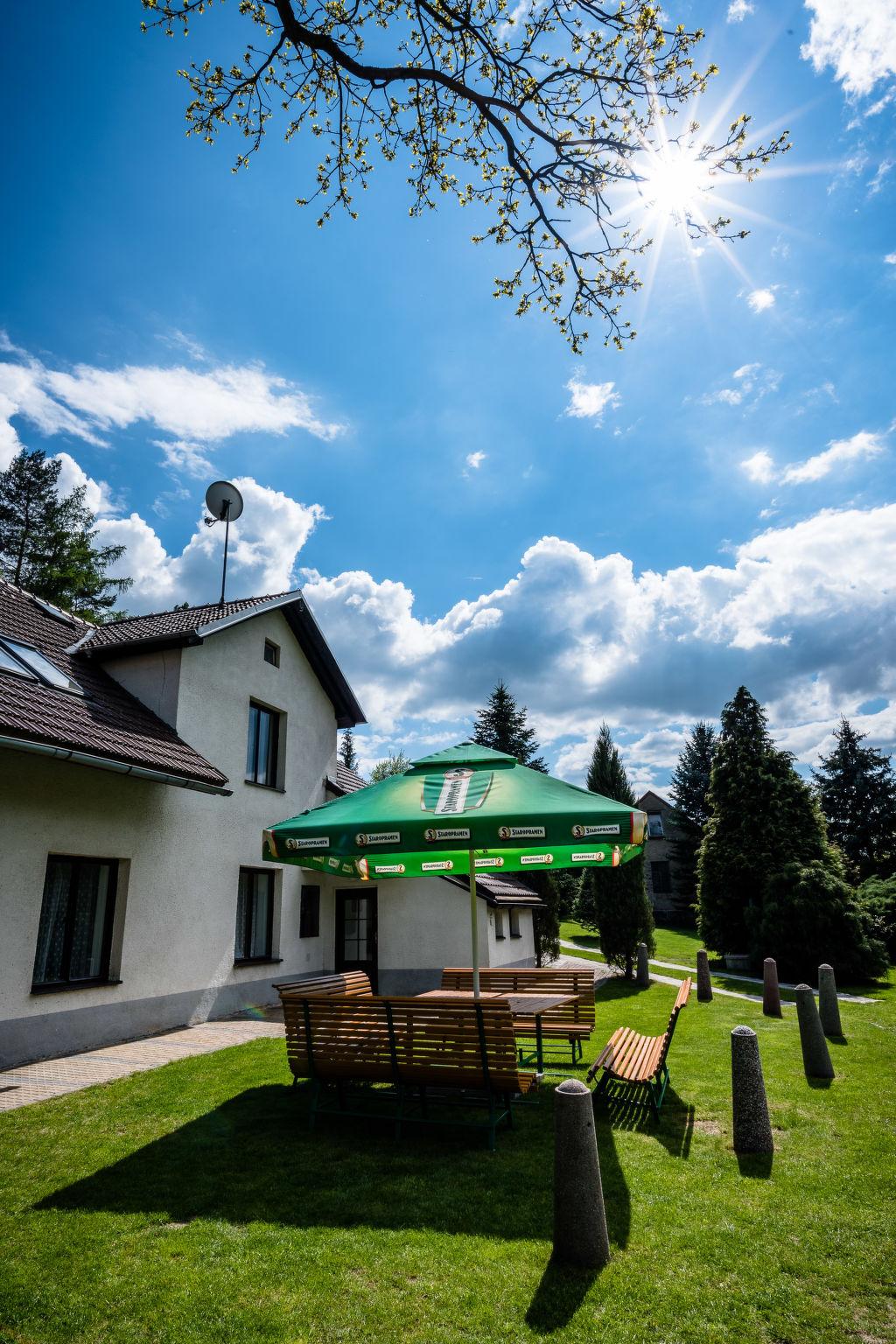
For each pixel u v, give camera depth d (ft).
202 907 38.06
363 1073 19.70
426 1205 14.60
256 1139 18.69
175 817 36.50
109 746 29.50
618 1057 22.04
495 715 117.29
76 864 31.17
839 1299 11.32
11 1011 26.55
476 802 21.61
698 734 162.71
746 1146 17.62
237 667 43.83
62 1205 14.73
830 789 151.74
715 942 71.41
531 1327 10.53
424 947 52.03
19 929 27.07
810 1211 14.34
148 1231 13.56
